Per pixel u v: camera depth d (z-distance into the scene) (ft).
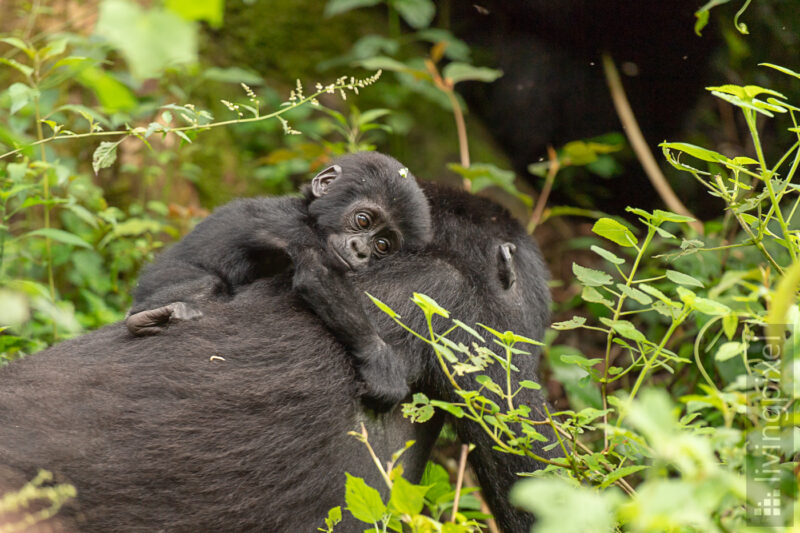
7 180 31.37
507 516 24.09
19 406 19.65
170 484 19.48
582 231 53.06
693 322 37.24
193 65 44.04
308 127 53.67
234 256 26.17
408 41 58.65
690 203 48.16
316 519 21.49
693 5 41.65
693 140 46.52
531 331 26.40
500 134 55.93
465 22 55.67
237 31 56.95
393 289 24.17
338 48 58.49
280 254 26.27
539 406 24.26
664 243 42.39
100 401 19.88
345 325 22.31
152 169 43.68
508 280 25.30
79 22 44.39
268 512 20.49
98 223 38.58
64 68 40.78
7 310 16.87
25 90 26.40
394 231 26.25
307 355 21.74
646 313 36.60
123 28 7.70
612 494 11.56
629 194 51.34
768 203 34.47
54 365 21.25
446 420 26.96
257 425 20.56
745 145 44.57
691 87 45.16
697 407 18.07
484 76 43.01
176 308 22.67
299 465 20.94
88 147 45.06
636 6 43.34
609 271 41.22
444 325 23.84
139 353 21.43
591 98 49.44
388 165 27.66
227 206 27.86
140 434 19.60
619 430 16.20
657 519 10.60
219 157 50.90
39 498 18.24
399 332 23.58
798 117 42.14
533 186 55.57
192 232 27.43
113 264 39.37
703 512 10.61
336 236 26.37
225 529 19.94
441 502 24.36
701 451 10.84
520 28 51.24
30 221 40.88
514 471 23.73
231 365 21.13
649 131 47.96
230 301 24.25
